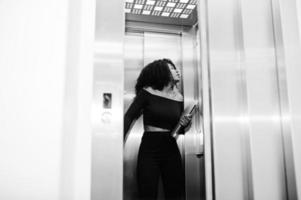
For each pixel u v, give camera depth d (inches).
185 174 57.4
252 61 63.1
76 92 52.1
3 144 47.8
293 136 59.2
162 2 62.0
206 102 60.3
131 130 56.3
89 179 50.2
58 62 52.1
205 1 64.1
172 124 58.1
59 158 49.3
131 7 60.8
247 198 58.9
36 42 51.9
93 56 54.1
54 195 48.2
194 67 61.8
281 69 61.9
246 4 65.0
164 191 55.8
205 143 58.7
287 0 64.1
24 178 47.6
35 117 49.6
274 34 64.5
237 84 63.0
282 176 60.4
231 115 61.4
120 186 53.2
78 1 55.2
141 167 55.4
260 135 60.9
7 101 49.1
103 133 53.9
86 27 54.7
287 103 60.2
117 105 55.2
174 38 62.1
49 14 53.4
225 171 59.2
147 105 57.9
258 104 61.9
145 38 60.8
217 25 63.9
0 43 50.6
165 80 59.5
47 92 50.8
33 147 48.6
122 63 56.6
